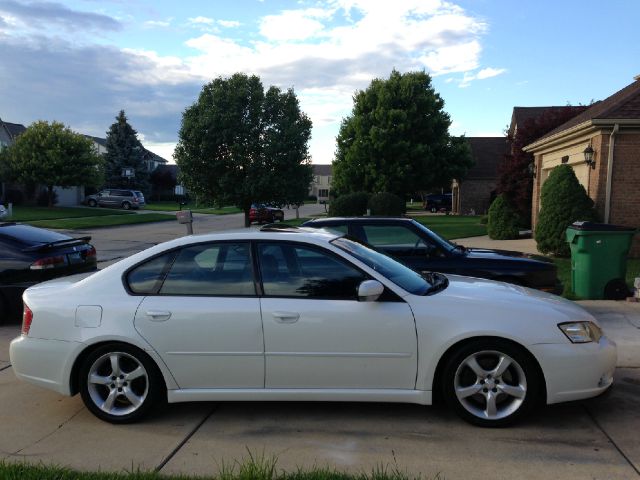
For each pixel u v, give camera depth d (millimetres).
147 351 4105
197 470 3449
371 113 36062
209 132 22016
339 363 4035
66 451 3760
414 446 3748
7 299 7676
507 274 6676
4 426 4207
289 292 4141
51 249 7938
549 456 3578
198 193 23484
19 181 41188
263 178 21906
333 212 29125
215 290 4195
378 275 4148
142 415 4176
